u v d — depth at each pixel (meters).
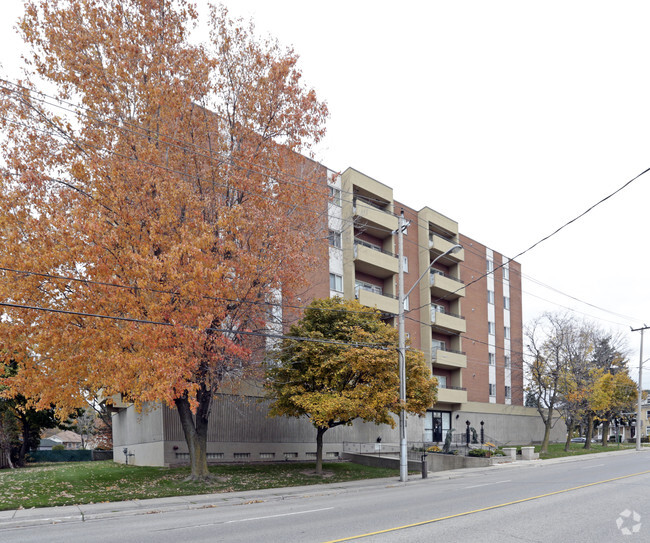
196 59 18.88
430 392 24.39
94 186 16.56
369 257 35.03
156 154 16.88
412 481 22.00
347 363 21.22
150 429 26.81
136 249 16.12
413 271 40.75
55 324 15.20
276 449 28.33
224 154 19.55
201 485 18.61
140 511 14.30
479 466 29.50
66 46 17.39
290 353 22.20
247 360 19.58
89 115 17.44
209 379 18.41
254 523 11.49
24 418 36.91
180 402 19.88
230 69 19.91
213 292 15.41
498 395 47.81
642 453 40.16
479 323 46.66
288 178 20.31
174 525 11.55
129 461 31.38
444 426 41.75
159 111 17.86
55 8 17.64
